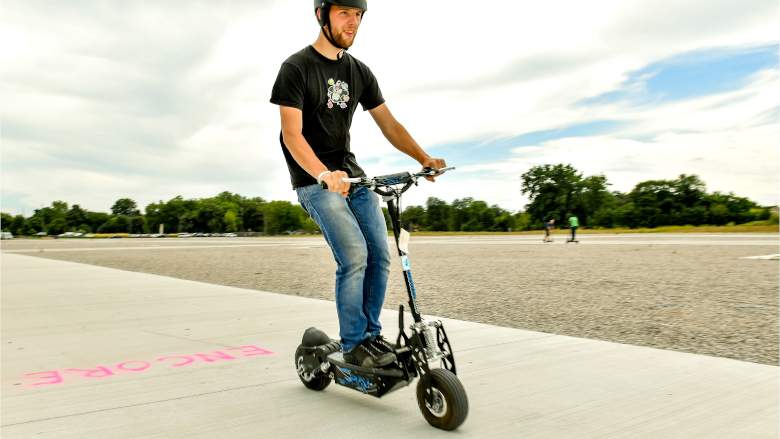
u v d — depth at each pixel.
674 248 18.42
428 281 8.98
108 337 4.66
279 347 4.25
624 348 4.03
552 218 100.75
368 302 2.93
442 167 2.93
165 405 2.85
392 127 3.11
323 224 2.79
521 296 7.04
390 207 2.61
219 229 141.25
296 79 2.72
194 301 6.82
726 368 3.46
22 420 2.63
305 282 9.30
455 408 2.36
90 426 2.55
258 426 2.53
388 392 2.65
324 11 2.73
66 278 9.96
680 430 2.42
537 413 2.65
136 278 9.92
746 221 91.88
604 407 2.73
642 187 99.25
